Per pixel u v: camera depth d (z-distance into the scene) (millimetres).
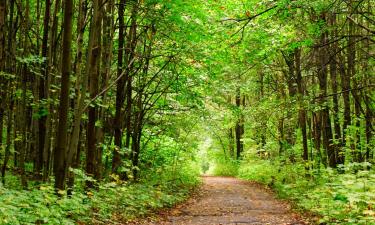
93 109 12297
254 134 35844
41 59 11141
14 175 14539
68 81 8992
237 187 25000
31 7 16031
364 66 17109
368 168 16656
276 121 28031
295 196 15805
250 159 36250
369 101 19906
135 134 18500
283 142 25531
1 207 6309
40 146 13703
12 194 7871
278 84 24484
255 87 26078
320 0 11688
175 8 13719
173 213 12930
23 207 7309
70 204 8422
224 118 30250
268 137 31219
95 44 12055
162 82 19016
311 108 18688
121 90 15484
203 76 19797
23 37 15859
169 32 15492
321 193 12320
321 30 13914
